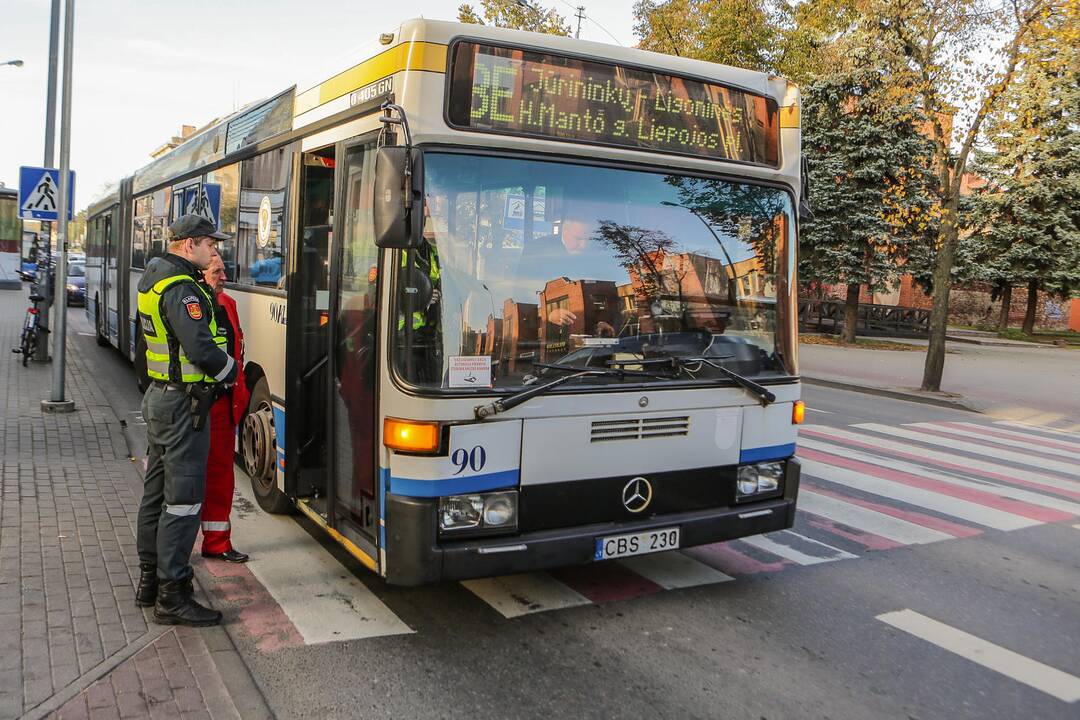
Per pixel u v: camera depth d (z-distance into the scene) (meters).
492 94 4.14
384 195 3.68
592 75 4.39
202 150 8.52
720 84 4.79
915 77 15.65
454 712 3.69
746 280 4.88
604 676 4.10
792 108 5.06
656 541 4.48
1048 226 35.59
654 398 4.50
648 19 24.17
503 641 4.43
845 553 6.24
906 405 15.77
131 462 7.48
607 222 4.42
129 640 4.04
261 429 6.26
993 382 19.83
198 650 3.99
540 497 4.22
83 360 14.46
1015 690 4.19
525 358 4.17
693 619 4.85
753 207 4.91
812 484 8.40
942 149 16.27
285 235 5.75
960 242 29.44
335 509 4.80
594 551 4.30
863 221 26.25
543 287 4.23
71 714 3.37
